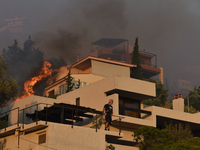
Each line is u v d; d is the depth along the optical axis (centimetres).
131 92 4081
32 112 4066
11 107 4441
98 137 2730
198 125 4816
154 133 3303
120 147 3681
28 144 2703
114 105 3866
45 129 2552
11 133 2841
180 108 5038
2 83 3625
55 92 7262
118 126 4009
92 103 4216
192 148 2962
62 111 2911
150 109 4259
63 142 2536
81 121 3725
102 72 7412
